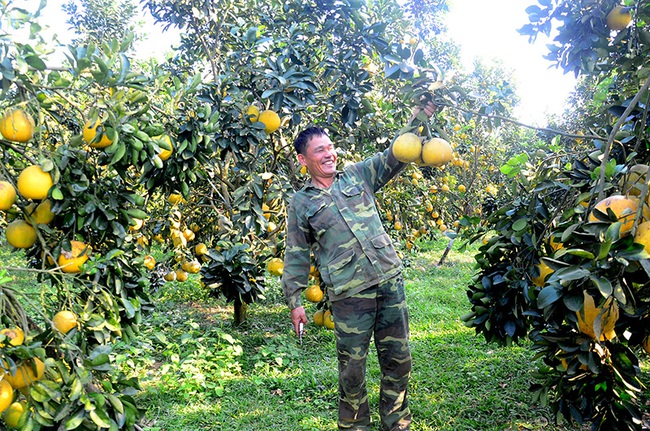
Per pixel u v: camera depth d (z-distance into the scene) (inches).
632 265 56.7
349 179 103.0
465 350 181.8
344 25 139.7
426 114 89.2
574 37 96.5
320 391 154.9
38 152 78.3
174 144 95.9
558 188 104.3
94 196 82.5
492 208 287.7
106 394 72.9
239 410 143.6
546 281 64.2
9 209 84.3
